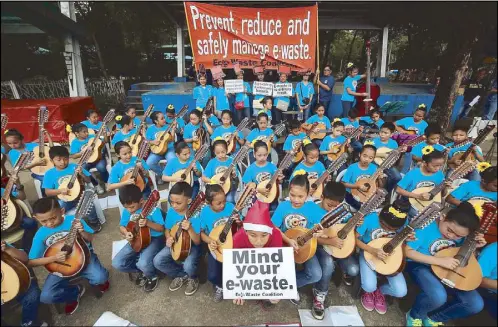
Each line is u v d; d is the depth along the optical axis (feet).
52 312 10.16
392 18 35.17
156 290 11.02
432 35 30.12
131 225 10.19
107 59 51.55
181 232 9.73
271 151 18.85
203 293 10.87
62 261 9.11
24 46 38.17
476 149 14.67
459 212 8.50
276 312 10.03
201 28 26.21
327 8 35.63
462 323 9.68
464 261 8.52
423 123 19.99
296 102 28.55
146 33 50.57
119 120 21.09
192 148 19.71
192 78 43.34
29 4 24.44
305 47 26.58
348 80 26.89
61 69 43.32
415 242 9.37
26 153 12.19
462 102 28.35
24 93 37.32
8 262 8.32
